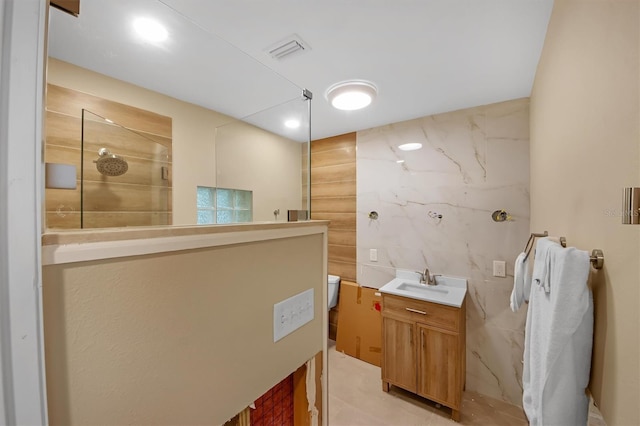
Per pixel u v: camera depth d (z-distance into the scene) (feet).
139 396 1.54
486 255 6.70
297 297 2.74
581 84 2.49
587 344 2.12
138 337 1.53
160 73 4.63
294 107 5.36
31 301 1.01
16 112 0.97
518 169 6.30
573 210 2.75
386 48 4.38
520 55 4.54
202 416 1.87
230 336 2.06
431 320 6.15
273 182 5.43
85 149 3.55
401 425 5.72
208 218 4.65
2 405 0.94
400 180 8.05
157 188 4.99
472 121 6.86
